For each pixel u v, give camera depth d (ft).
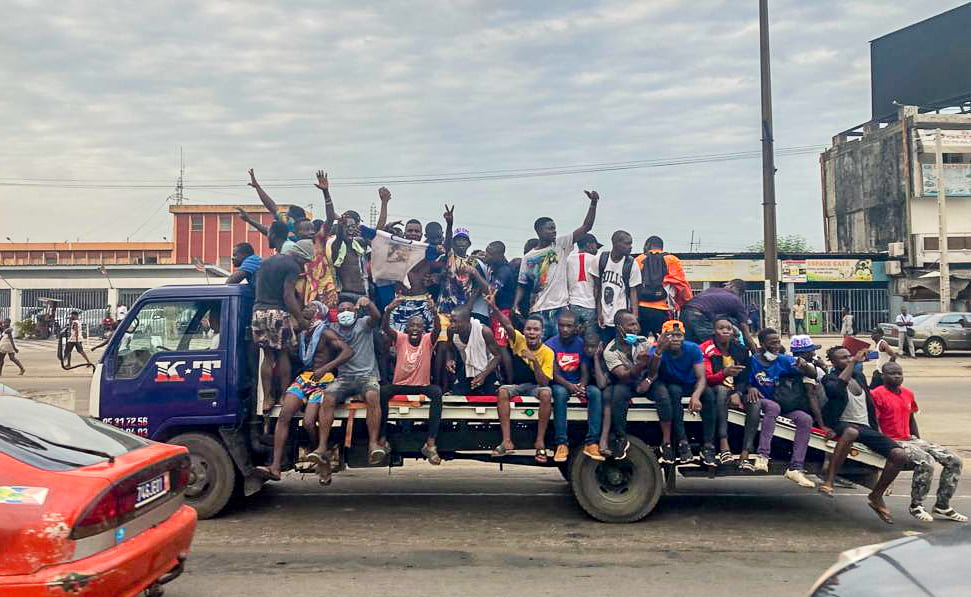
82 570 12.15
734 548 20.67
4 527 12.02
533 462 24.38
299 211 27.30
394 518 23.88
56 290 145.48
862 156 140.87
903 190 129.18
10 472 12.58
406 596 16.69
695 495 27.40
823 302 123.65
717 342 23.41
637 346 22.75
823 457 24.03
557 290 26.84
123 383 23.62
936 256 124.26
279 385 24.29
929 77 134.21
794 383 23.24
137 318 23.97
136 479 13.71
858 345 23.49
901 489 28.22
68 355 73.41
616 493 23.44
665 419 22.88
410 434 24.31
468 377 24.77
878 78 143.23
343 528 22.66
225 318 23.81
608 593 16.92
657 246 27.71
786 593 16.94
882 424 23.90
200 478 23.44
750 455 23.16
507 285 27.55
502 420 23.34
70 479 12.74
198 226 178.50
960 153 127.54
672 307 27.37
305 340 23.81
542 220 27.12
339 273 26.37
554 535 21.93
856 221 142.72
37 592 11.84
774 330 23.77
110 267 144.87
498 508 25.25
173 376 23.54
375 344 24.38
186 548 15.37
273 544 20.89
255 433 24.11
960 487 28.19
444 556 19.79
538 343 23.43
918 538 11.32
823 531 22.53
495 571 18.52
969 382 62.54
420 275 26.37
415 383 23.61
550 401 23.21
